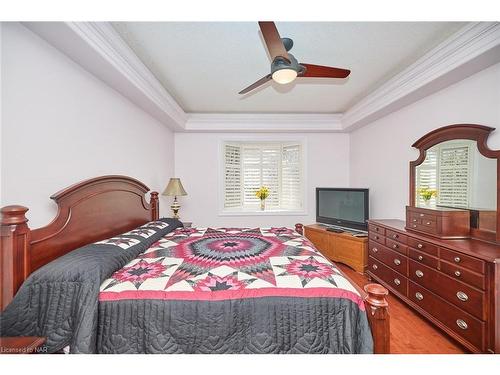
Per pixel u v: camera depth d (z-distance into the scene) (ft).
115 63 6.00
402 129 9.77
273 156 15.26
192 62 7.50
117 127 7.62
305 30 5.86
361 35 6.10
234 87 9.55
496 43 5.30
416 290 7.13
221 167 14.33
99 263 4.18
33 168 4.57
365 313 3.88
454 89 7.34
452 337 5.86
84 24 4.73
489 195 6.13
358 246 10.82
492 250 5.41
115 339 3.83
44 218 4.78
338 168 14.57
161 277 4.44
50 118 4.97
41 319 3.68
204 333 3.86
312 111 12.83
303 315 3.92
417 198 8.76
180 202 14.07
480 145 6.36
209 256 5.67
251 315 3.91
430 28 5.82
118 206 6.93
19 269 3.79
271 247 6.45
